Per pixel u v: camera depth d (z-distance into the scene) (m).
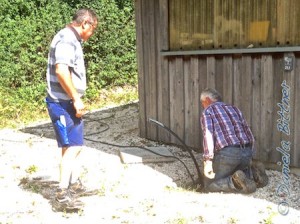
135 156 6.01
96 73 10.98
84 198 4.79
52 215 4.35
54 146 6.95
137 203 4.63
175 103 6.54
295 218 4.17
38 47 10.31
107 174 5.57
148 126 7.03
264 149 5.57
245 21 5.52
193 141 6.37
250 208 4.42
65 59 4.18
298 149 5.27
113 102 10.69
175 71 6.46
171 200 4.69
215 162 4.95
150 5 6.62
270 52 5.38
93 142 7.10
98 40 10.93
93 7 11.00
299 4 5.04
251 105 5.64
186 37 6.18
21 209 4.53
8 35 10.10
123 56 11.27
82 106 4.20
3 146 7.03
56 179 5.38
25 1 10.55
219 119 4.94
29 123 8.91
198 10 5.98
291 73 5.22
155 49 6.68
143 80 6.99
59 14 10.68
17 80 9.96
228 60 5.81
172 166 5.84
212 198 4.73
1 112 9.25
